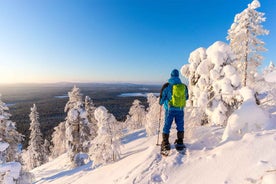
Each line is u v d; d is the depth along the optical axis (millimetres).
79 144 22609
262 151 3930
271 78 11031
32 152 34500
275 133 4367
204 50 10477
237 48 11156
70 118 22531
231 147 4402
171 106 5074
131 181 4395
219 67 9055
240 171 3658
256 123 4938
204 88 9516
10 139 16141
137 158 5949
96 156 9570
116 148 9352
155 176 4332
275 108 6395
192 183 3838
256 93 6738
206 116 8680
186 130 5980
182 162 4574
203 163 4285
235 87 8070
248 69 10766
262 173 3391
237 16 11164
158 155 5098
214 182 3660
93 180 6672
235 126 5055
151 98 29109
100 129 9898
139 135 14883
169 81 5203
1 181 13281
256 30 10562
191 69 10820
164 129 5109
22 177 15602
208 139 5477
